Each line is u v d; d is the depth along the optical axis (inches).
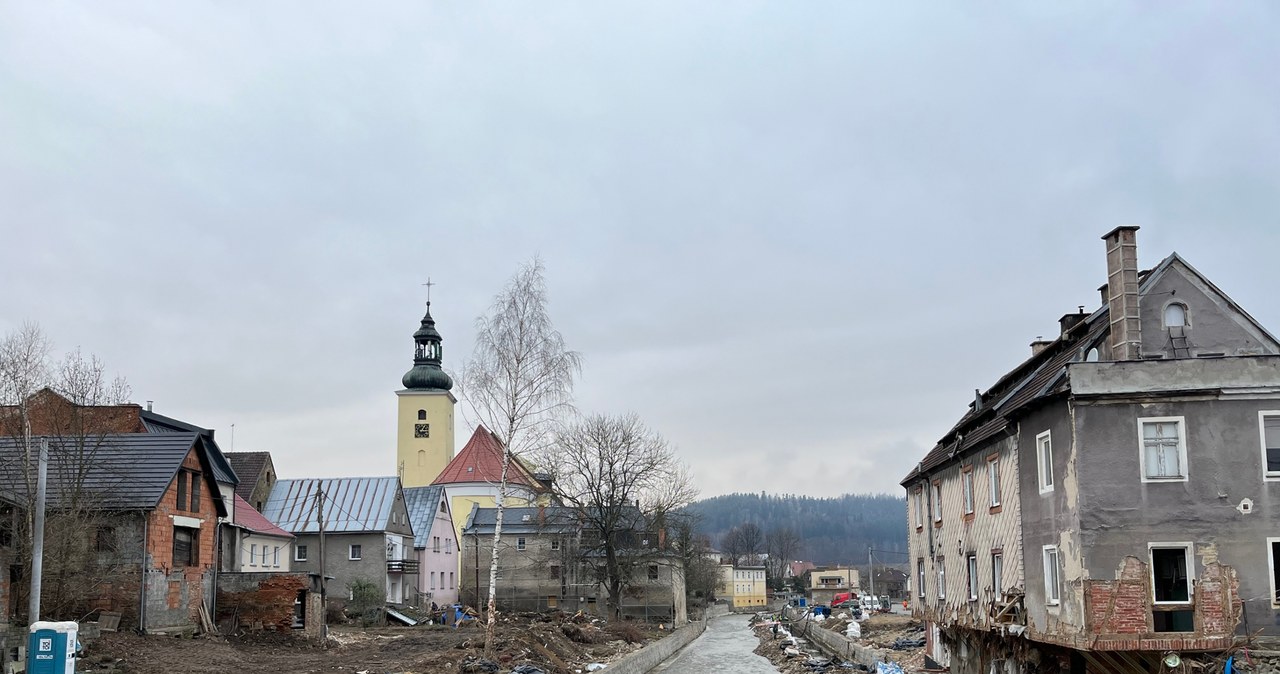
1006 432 1283.2
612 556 3100.4
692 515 3479.3
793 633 3314.5
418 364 4761.3
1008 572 1289.4
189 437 1784.0
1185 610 1042.1
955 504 1590.8
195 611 1779.0
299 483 3181.6
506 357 1727.4
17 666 1213.1
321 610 1924.2
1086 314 1439.5
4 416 1798.7
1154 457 1066.1
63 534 1491.1
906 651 1879.9
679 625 3358.8
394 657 1731.1
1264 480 1050.7
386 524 3009.4
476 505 3880.4
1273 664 991.0
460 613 2925.7
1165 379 1070.4
